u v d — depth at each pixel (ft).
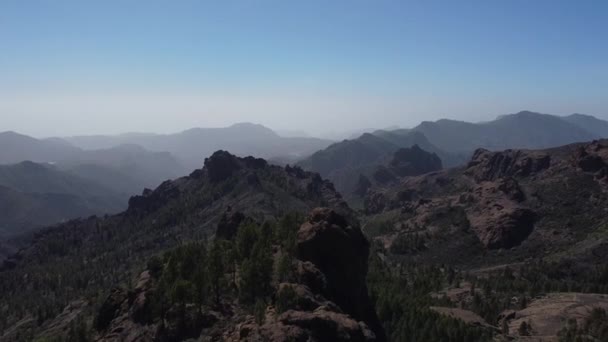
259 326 229.25
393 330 391.04
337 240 331.57
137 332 265.54
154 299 272.31
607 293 599.57
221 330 254.68
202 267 304.91
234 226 491.72
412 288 577.02
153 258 351.05
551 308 501.97
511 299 570.46
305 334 221.66
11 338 493.77
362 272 347.77
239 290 294.25
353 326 235.40
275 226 406.21
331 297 304.09
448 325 397.60
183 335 256.93
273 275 308.81
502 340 413.80
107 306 311.68
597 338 413.18
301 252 331.57
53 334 421.59
